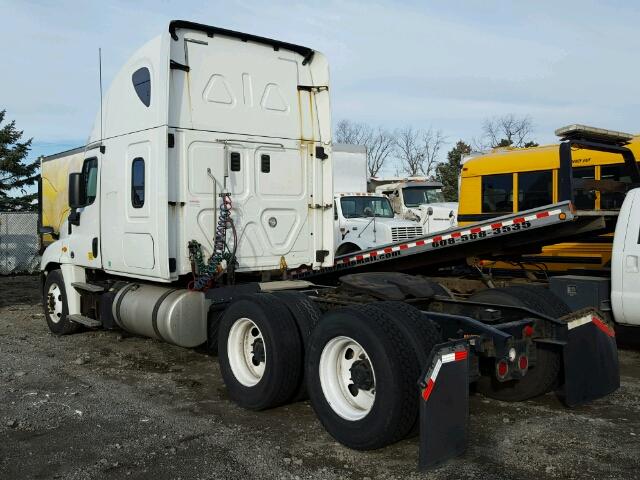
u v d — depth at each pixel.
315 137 7.48
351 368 4.54
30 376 6.54
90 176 7.89
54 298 8.83
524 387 5.37
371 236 13.62
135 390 6.04
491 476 4.06
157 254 6.43
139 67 6.70
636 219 6.58
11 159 28.09
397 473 4.10
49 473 4.10
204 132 6.58
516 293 5.79
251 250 6.90
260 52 7.08
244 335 5.61
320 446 4.58
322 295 5.84
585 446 4.58
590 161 9.44
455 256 8.10
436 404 3.98
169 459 4.33
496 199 10.75
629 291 6.56
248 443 4.64
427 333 4.32
